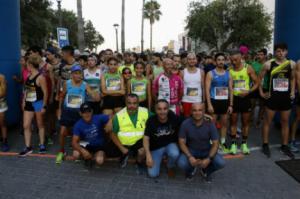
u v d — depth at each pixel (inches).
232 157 212.4
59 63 271.4
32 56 212.1
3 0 257.9
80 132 183.8
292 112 236.1
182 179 177.2
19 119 286.5
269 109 214.7
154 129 175.0
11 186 165.9
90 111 178.9
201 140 171.3
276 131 275.6
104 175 181.9
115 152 189.6
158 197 155.0
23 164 198.5
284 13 259.1
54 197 154.1
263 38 1007.6
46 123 260.2
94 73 242.7
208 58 285.7
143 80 234.1
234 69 219.1
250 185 169.0
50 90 242.4
